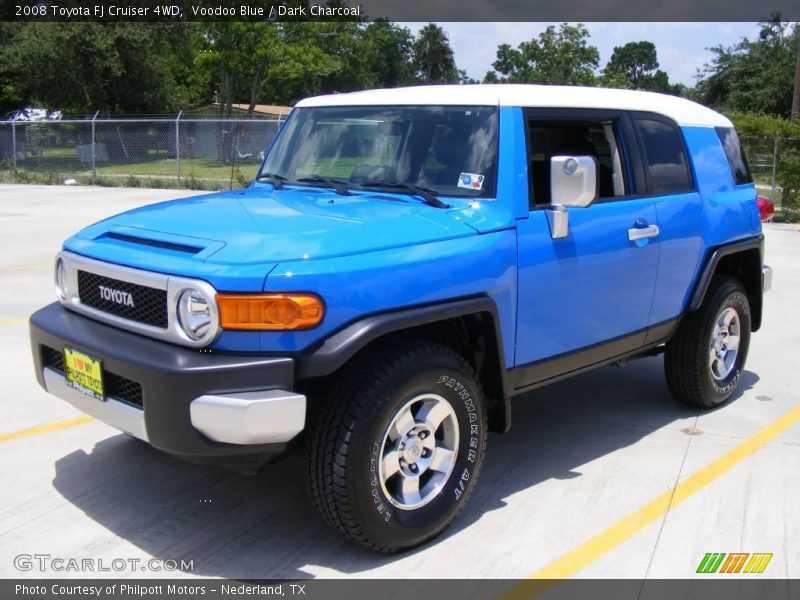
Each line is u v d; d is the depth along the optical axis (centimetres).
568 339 436
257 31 3997
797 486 436
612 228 447
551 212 410
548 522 393
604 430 520
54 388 382
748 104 5050
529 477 445
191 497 412
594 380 630
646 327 489
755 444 496
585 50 5125
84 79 3675
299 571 346
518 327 403
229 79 4109
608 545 372
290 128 497
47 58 3556
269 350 317
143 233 368
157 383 316
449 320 384
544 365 425
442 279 359
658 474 450
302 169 469
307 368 321
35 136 2872
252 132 2744
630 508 409
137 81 3988
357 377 334
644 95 511
